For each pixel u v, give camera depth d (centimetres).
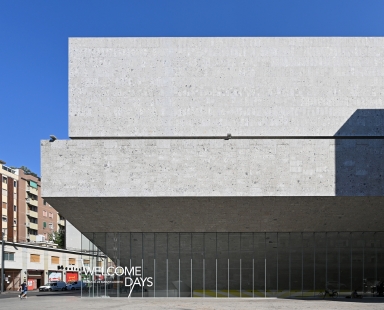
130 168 2317
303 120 2544
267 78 2569
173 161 2314
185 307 2155
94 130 2533
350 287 2736
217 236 2803
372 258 2755
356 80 2562
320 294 2736
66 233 5850
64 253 6322
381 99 2552
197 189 2297
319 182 2277
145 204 2402
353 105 2548
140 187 2306
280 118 2547
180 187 2300
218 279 2766
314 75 2569
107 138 2541
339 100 2553
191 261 2788
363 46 2586
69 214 2548
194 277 2775
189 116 2552
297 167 2289
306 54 2581
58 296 3347
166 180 2306
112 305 2308
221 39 2591
